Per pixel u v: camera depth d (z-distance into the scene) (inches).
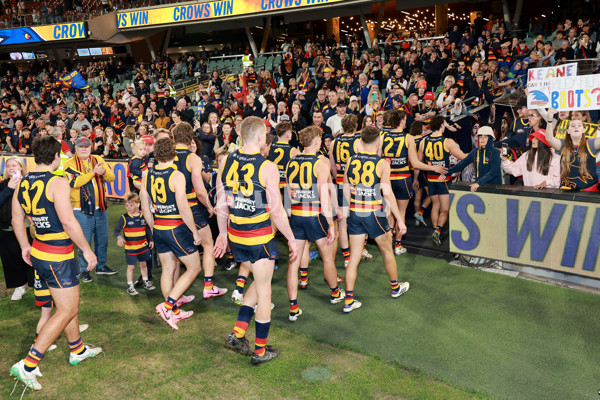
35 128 529.7
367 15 943.7
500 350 149.3
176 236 167.6
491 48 474.6
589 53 415.2
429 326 166.7
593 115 231.5
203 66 773.3
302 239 175.8
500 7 751.7
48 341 137.2
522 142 255.3
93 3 864.3
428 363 144.2
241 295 190.5
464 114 326.6
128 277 207.5
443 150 234.1
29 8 933.2
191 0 735.7
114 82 838.5
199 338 165.9
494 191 204.2
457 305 181.5
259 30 911.7
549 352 146.9
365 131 174.2
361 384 134.9
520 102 285.9
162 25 763.4
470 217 213.9
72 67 945.5
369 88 438.3
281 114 376.8
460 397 127.8
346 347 155.4
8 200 181.0
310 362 147.5
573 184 190.4
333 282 186.7
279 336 165.2
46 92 817.5
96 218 224.4
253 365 146.9
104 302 199.8
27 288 217.5
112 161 380.5
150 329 174.1
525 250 199.9
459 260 225.0
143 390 135.5
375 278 213.3
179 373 143.7
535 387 130.7
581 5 608.7
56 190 133.6
